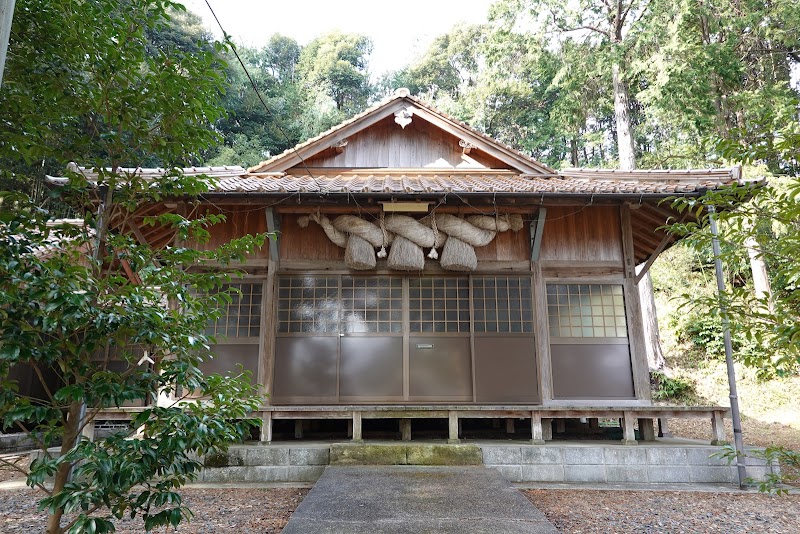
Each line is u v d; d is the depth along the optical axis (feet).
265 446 20.47
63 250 9.32
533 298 24.88
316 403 23.76
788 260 7.65
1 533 13.97
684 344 49.75
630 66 45.14
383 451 19.67
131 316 8.00
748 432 34.12
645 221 27.37
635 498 17.74
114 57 8.48
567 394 24.12
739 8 44.91
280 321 24.57
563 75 48.57
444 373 24.29
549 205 23.41
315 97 103.30
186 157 10.00
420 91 114.42
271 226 24.08
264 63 124.16
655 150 61.62
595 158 87.66
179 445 7.84
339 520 12.21
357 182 26.04
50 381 30.76
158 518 7.91
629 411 21.36
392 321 24.73
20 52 8.50
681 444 21.79
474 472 18.02
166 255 9.18
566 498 17.65
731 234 8.73
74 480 8.59
